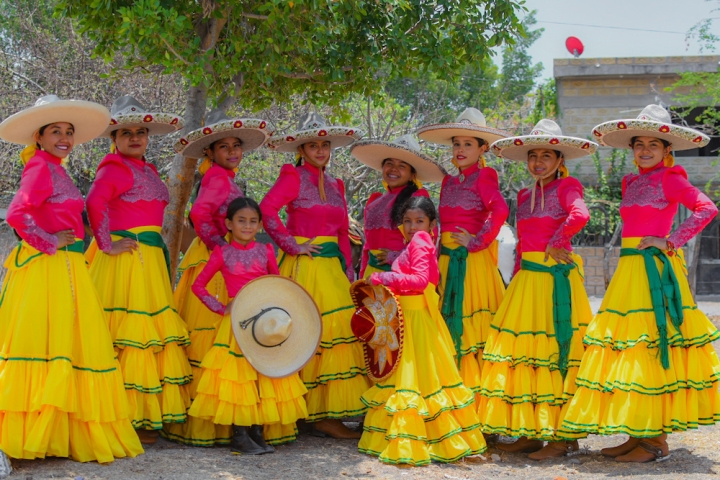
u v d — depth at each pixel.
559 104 20.89
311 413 6.11
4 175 12.02
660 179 5.79
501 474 5.42
